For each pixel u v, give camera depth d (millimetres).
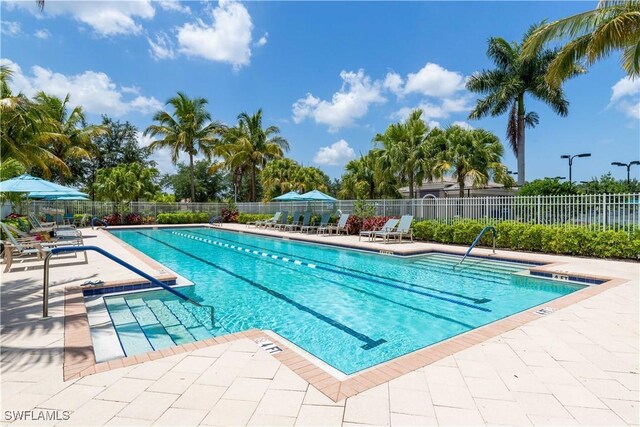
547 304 5086
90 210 24516
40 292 5828
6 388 2775
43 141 20016
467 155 20562
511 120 21547
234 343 3691
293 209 24031
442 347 3590
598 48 8773
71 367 3127
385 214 16219
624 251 8992
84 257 9172
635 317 4484
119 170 25719
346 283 7875
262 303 6324
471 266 9672
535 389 2768
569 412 2455
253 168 31469
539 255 10062
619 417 2387
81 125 27453
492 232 11305
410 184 23016
